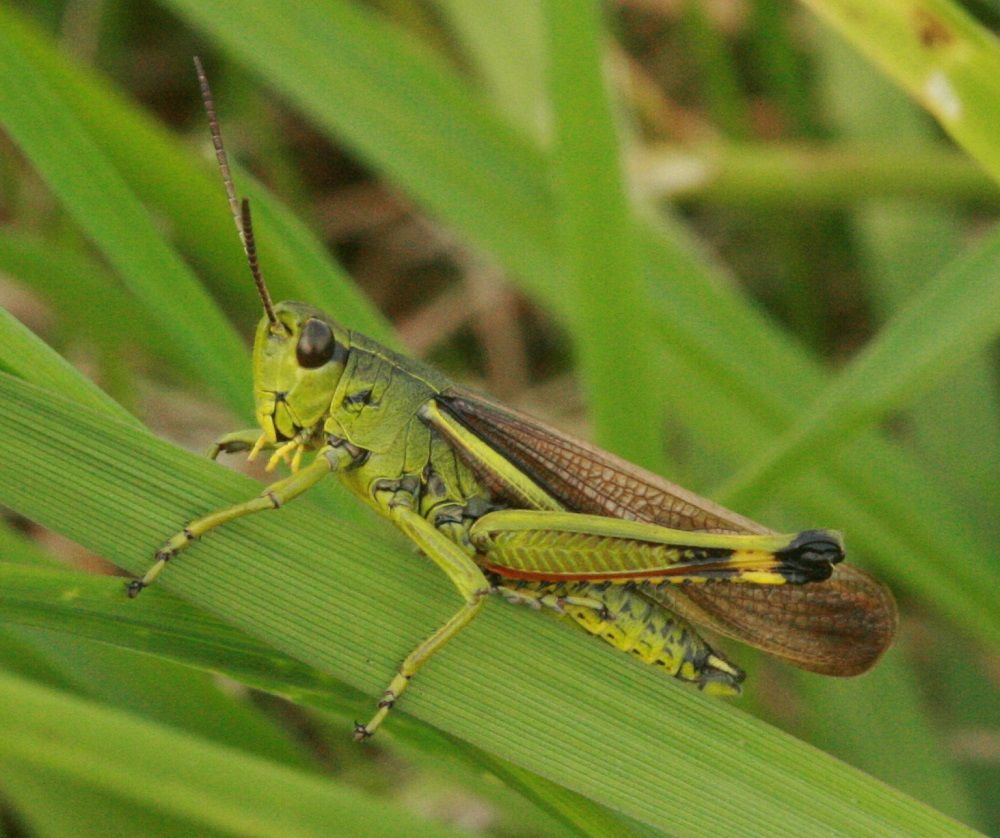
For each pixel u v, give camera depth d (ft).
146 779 0.61
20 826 0.72
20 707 0.60
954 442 0.78
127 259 0.67
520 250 0.73
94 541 0.63
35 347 0.64
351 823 0.62
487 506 0.67
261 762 0.61
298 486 0.63
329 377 0.66
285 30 0.73
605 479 0.67
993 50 0.66
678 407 0.74
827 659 0.67
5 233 0.74
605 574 0.66
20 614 0.62
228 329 0.68
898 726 0.75
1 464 0.63
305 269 0.68
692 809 0.63
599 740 0.63
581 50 0.67
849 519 0.73
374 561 0.64
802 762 0.63
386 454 0.66
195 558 0.63
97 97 0.70
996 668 0.77
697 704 0.63
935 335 0.68
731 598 0.67
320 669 0.63
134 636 0.63
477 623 0.64
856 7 0.66
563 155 0.68
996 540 0.76
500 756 0.63
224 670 0.64
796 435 0.68
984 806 0.75
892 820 0.63
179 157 0.71
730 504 0.69
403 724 0.65
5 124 0.66
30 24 0.70
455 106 0.73
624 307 0.68
